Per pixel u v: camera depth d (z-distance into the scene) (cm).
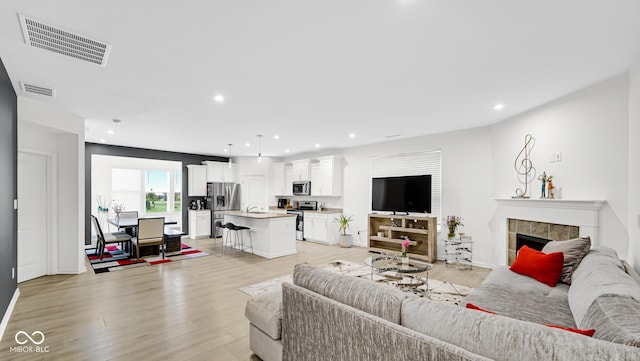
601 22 192
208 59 247
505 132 448
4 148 275
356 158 717
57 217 445
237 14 183
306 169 806
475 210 510
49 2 170
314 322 169
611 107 289
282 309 202
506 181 446
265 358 213
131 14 183
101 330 270
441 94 335
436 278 438
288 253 607
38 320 290
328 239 720
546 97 345
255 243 613
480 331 113
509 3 172
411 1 170
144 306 327
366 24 195
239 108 390
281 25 196
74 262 450
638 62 246
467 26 197
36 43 219
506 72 274
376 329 135
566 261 268
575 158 328
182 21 191
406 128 514
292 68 265
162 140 631
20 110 346
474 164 512
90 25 195
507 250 448
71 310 314
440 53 236
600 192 300
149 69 266
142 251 586
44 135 425
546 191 366
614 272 189
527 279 274
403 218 579
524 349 101
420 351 118
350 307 152
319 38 213
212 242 747
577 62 253
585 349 93
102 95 338
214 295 364
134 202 768
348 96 342
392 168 648
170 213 815
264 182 898
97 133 554
